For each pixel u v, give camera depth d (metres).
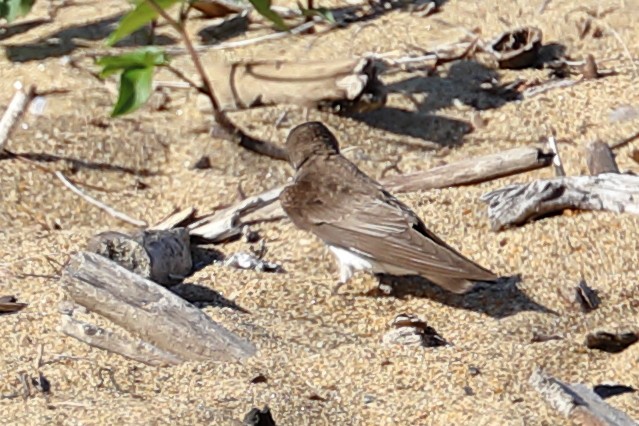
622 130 12.92
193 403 8.93
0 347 9.70
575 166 12.38
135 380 9.35
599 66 14.10
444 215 11.55
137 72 12.33
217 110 12.86
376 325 10.28
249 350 9.65
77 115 13.13
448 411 8.84
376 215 10.63
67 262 10.96
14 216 12.02
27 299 10.37
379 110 13.45
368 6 15.09
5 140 12.70
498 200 11.42
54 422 8.72
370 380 9.28
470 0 15.18
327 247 11.40
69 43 14.30
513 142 12.99
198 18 14.79
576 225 11.22
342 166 11.13
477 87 13.86
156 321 9.73
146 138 12.94
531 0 15.12
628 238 11.05
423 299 10.57
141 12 12.61
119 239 10.70
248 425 8.55
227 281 10.80
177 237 11.01
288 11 14.85
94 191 12.39
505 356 9.50
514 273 10.87
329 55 14.08
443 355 9.51
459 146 12.99
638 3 14.94
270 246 11.54
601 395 9.09
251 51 14.13
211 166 12.69
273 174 12.59
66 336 9.80
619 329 9.76
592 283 10.68
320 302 10.54
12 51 14.16
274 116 13.21
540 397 8.88
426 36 14.54
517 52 14.03
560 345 9.62
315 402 9.02
